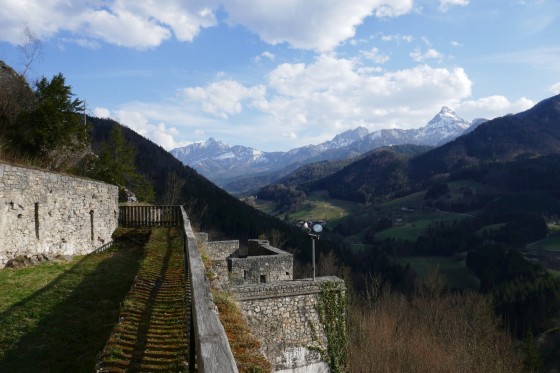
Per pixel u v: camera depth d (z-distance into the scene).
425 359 23.27
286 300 15.46
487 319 27.98
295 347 15.46
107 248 16.36
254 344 7.84
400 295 42.56
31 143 20.59
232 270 18.59
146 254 11.07
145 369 4.73
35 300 8.69
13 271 10.66
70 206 14.14
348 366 17.22
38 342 6.69
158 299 7.11
